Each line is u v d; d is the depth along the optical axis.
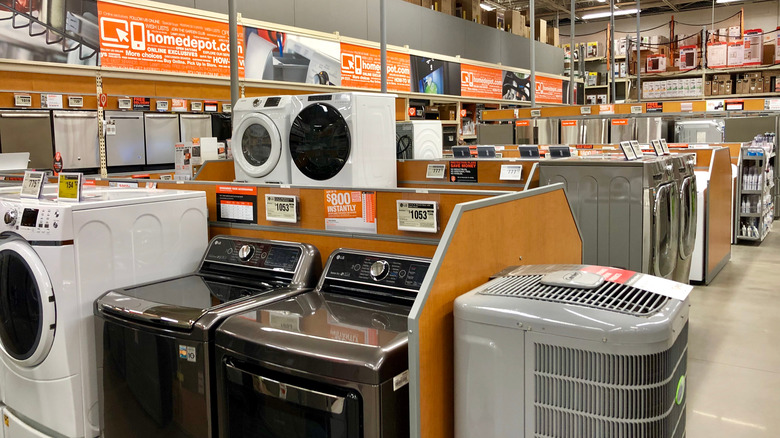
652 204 3.44
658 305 1.40
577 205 3.52
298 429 1.60
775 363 3.67
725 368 3.61
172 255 2.48
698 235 5.54
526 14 17.17
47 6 5.08
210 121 6.52
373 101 3.56
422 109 9.74
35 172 2.47
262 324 1.74
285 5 7.21
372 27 8.59
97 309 2.12
